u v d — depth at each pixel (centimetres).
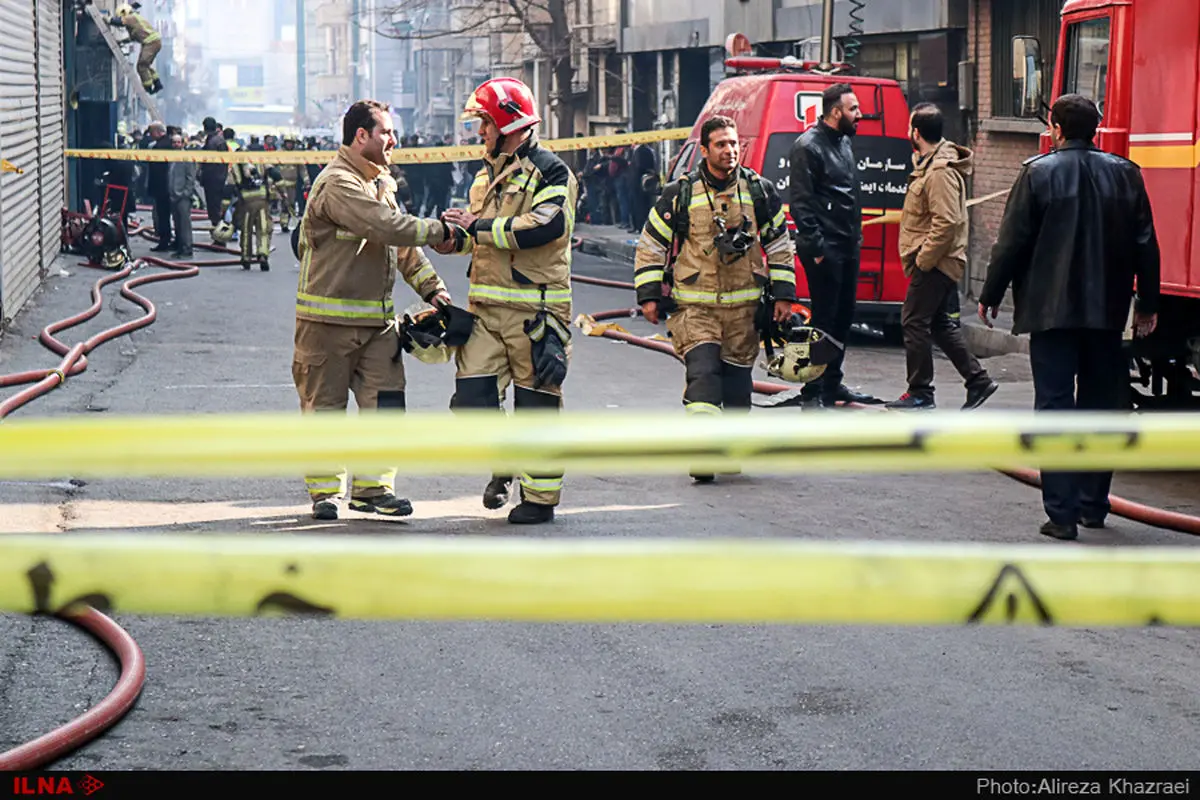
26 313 2409
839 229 1539
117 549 254
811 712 673
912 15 3219
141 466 244
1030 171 1027
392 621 812
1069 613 265
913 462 266
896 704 686
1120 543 1019
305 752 618
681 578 258
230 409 1534
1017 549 269
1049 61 2784
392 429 251
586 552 259
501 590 254
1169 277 1227
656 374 1902
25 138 2617
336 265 1041
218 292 2847
